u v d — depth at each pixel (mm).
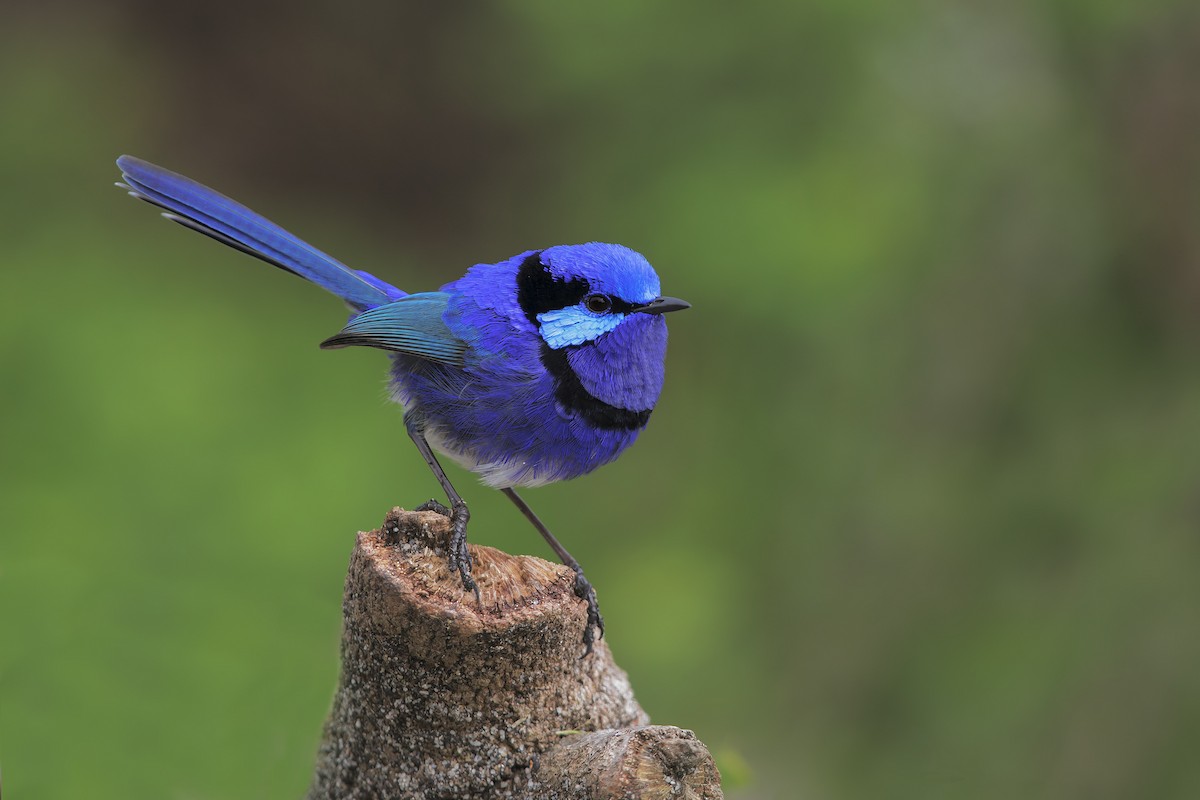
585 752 5344
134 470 14781
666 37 15273
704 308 15656
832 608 13781
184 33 24938
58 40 23125
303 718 8102
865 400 14414
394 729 5527
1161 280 12648
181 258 19094
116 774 7809
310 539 14305
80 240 18812
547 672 5512
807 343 15305
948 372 13594
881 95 14508
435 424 7816
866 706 13086
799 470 15148
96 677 8062
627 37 15359
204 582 10375
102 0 24250
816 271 14688
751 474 15648
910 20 14156
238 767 7863
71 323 16828
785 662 14016
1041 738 11719
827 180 15008
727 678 14336
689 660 14508
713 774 5324
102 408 15617
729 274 15086
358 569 5520
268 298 18734
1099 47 12836
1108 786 11336
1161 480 12055
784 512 15047
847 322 14633
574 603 5520
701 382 16484
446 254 24297
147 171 8453
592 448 7703
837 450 14508
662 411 16875
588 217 16156
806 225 14812
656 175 15781
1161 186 12586
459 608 5324
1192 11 12391
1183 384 12453
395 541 5609
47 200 19719
